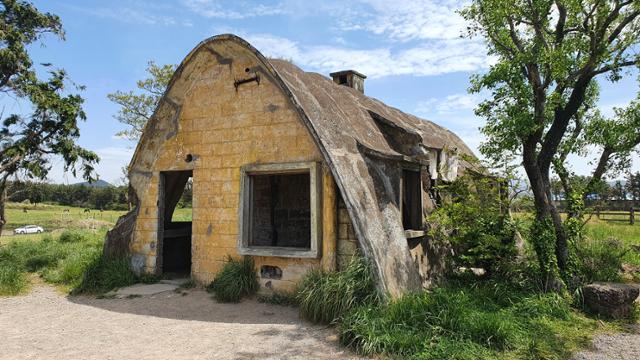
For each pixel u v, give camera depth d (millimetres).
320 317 5648
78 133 16484
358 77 11789
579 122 8945
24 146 15234
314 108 7086
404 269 6305
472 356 4410
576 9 6719
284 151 7145
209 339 5168
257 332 5379
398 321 5086
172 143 8477
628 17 6711
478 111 7180
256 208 10844
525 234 7496
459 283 7859
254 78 7574
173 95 8484
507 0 6926
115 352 4809
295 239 11258
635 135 7812
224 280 7066
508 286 6918
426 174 8297
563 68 6570
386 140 8109
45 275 9273
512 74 6816
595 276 7828
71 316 6402
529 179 7293
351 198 6105
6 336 5465
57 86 16109
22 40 15719
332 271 6273
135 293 7582
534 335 5195
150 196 8695
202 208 7953
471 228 7289
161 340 5184
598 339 5246
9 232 28609
